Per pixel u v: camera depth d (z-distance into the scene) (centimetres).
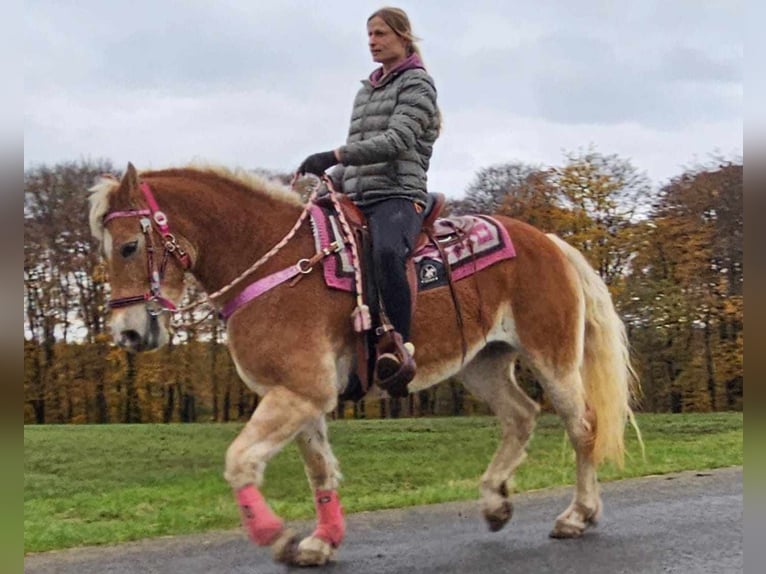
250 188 461
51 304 1752
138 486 856
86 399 1842
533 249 525
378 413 2020
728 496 664
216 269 452
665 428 1274
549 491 719
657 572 450
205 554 514
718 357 1952
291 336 435
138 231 429
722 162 1961
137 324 427
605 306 548
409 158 477
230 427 1402
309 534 575
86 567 488
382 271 456
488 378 552
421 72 477
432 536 548
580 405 525
